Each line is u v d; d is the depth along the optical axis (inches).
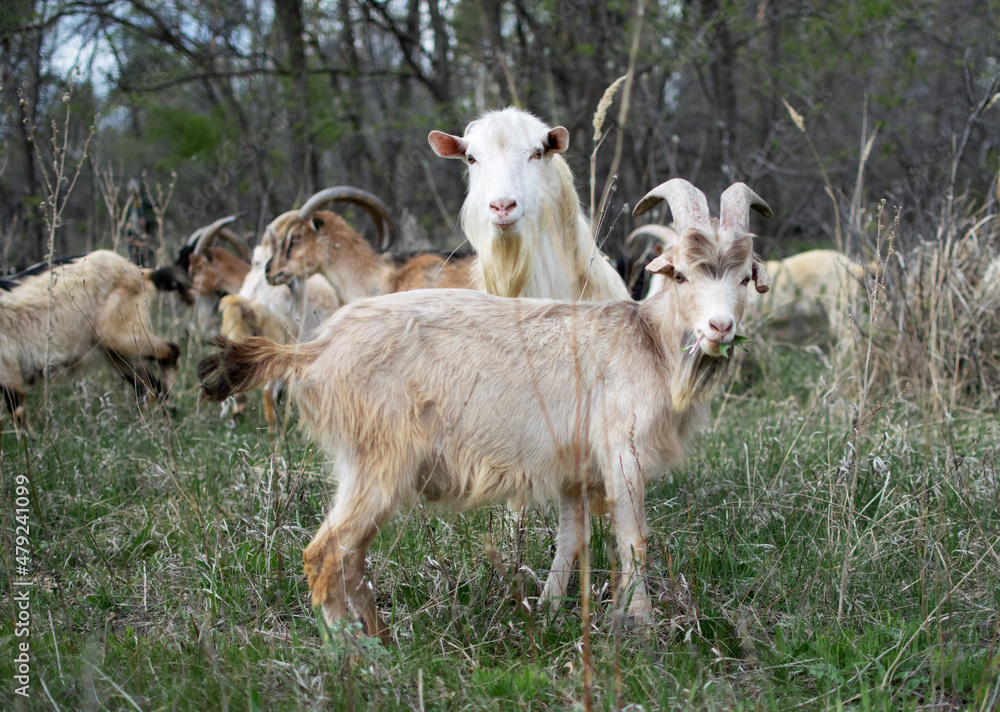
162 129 567.8
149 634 134.9
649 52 500.4
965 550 146.1
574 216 178.2
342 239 256.7
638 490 129.3
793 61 592.7
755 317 295.1
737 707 108.8
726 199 134.2
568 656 126.1
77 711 109.4
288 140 566.3
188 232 516.1
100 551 163.9
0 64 432.5
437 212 702.5
